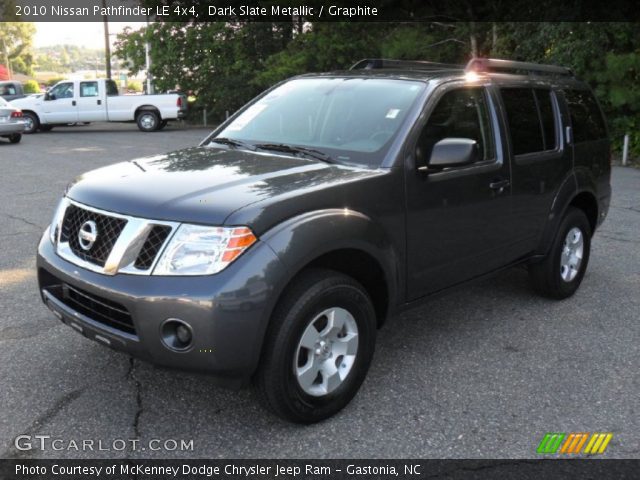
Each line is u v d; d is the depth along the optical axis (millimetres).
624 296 5660
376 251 3590
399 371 4102
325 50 20984
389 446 3270
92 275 3229
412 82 4297
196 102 27578
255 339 3051
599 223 5965
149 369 3996
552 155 5059
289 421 3367
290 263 3111
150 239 3125
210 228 3045
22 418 3418
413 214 3863
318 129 4281
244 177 3529
